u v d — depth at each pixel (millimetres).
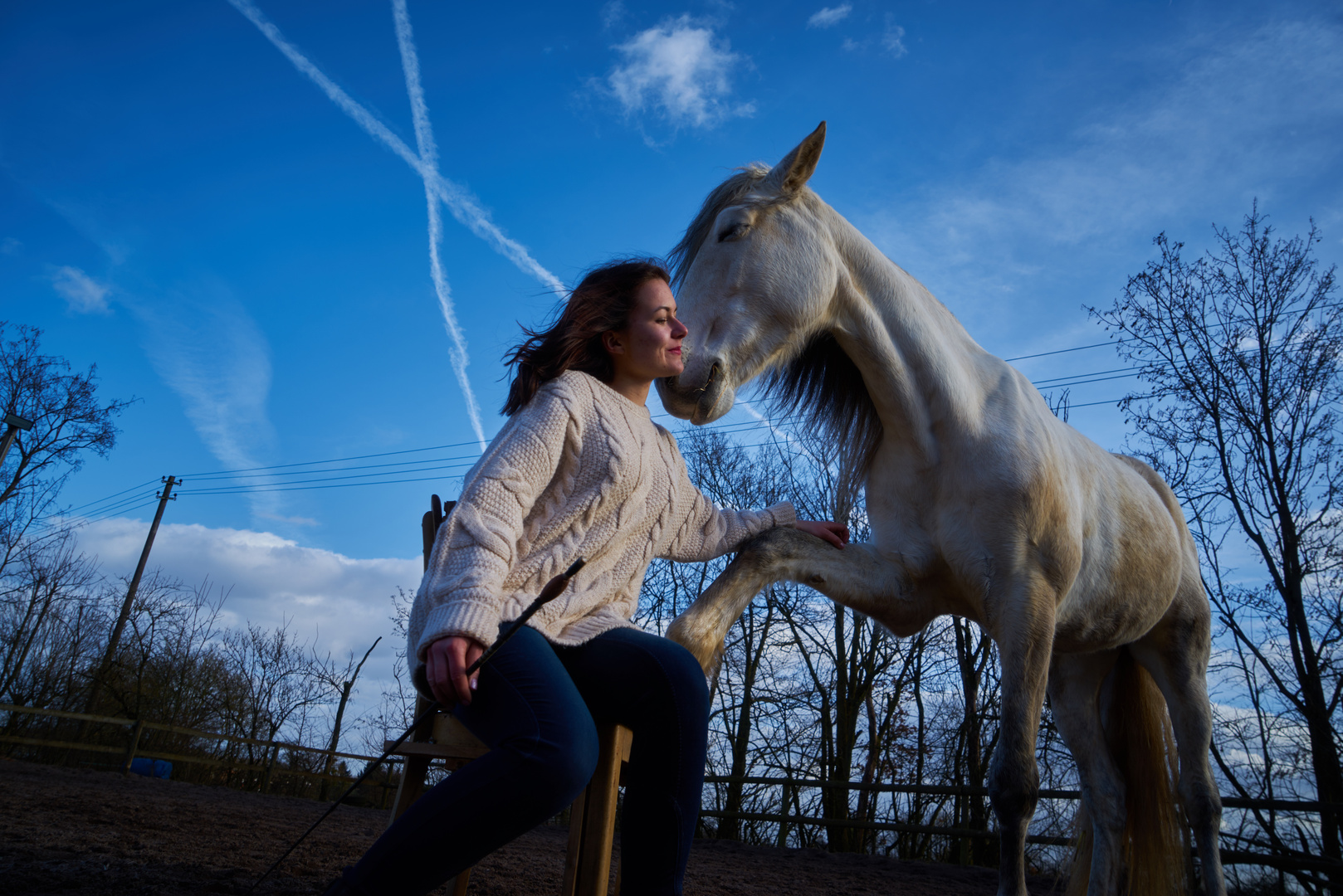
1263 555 8617
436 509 1883
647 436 1517
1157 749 2992
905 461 2355
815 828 12219
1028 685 2055
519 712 1125
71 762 13422
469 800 1062
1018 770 1963
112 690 15266
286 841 4297
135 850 3117
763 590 2033
